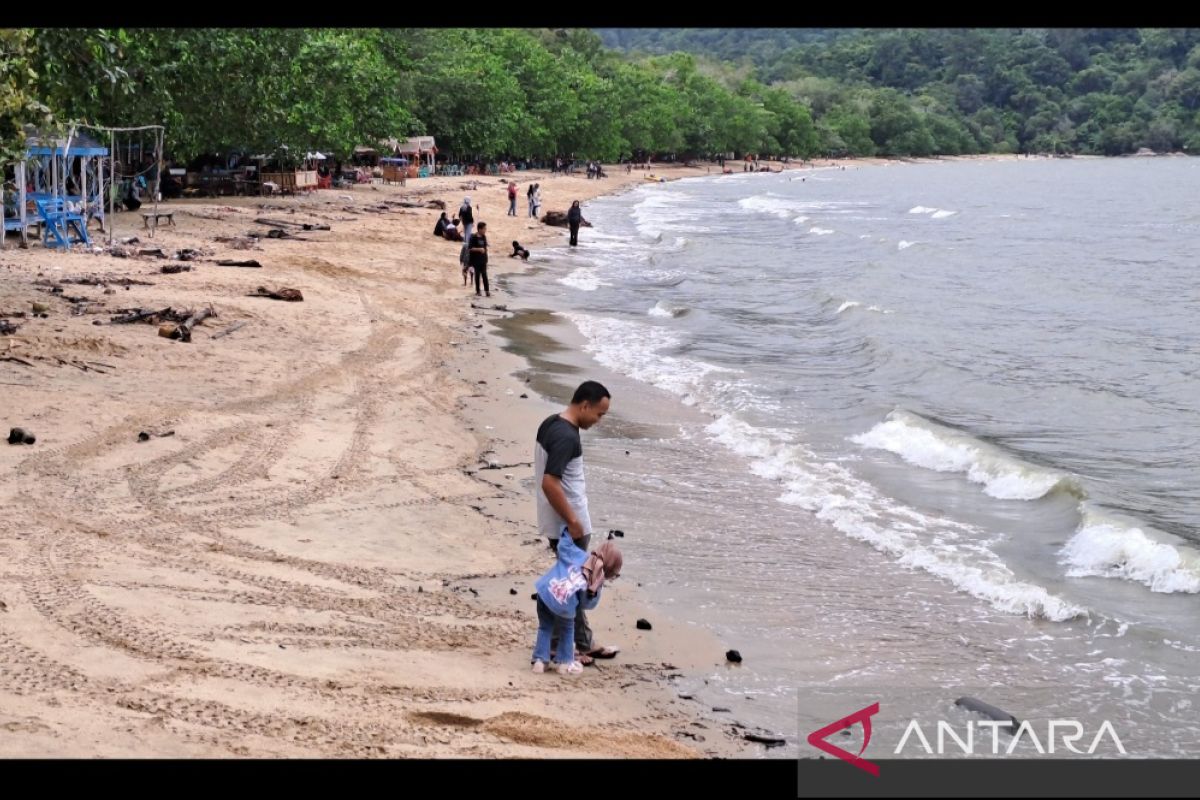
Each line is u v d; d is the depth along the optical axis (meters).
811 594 10.04
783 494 13.08
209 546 9.74
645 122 155.50
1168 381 21.02
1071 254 49.28
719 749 7.10
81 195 31.05
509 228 51.09
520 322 25.41
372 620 8.52
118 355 17.03
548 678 7.93
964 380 20.45
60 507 10.31
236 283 25.02
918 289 35.41
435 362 19.50
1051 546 11.63
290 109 52.09
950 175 174.25
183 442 12.90
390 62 77.00
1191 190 121.50
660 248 46.06
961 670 8.56
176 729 6.35
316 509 11.12
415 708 7.07
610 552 8.15
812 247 49.44
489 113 106.19
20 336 17.41
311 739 6.45
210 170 60.50
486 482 12.71
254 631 8.01
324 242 36.38
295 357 18.59
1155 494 13.52
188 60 38.09
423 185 81.50
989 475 13.99
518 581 9.78
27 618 7.74
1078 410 18.34
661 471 13.83
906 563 10.92
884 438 15.82
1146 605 10.05
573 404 7.95
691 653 8.70
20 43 16.36
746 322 27.12
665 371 20.39
